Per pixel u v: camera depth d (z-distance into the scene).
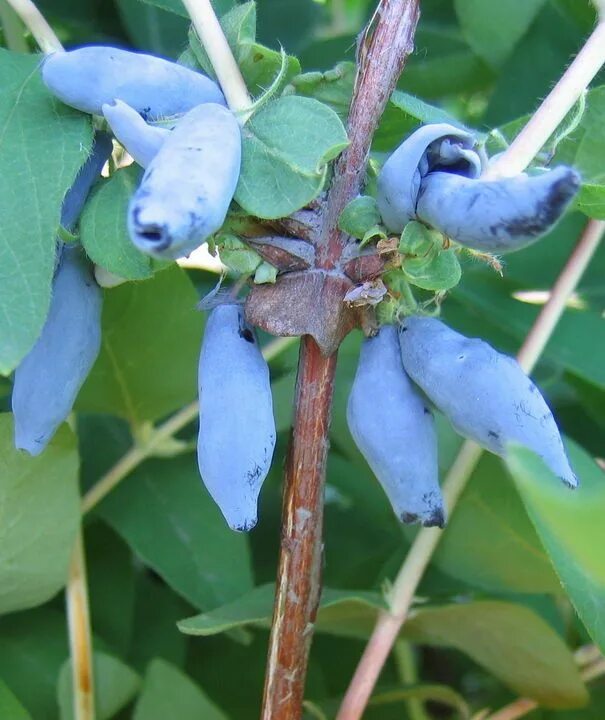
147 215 0.21
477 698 0.30
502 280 0.29
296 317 0.23
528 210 0.21
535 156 0.23
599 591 0.24
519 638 0.26
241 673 0.29
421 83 0.32
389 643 0.26
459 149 0.22
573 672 0.27
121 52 0.23
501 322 0.29
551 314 0.27
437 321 0.23
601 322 0.29
